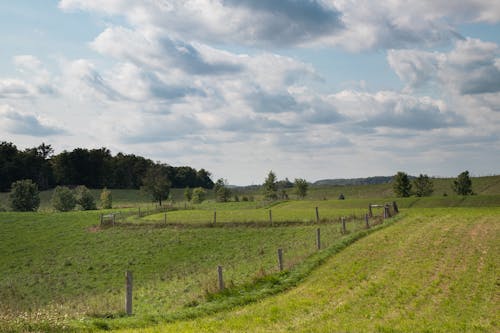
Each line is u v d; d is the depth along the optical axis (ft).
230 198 387.34
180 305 75.00
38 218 246.06
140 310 81.35
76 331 56.08
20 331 54.13
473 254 98.89
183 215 231.50
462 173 347.56
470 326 55.36
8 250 176.04
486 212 168.25
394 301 68.18
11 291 122.83
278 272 90.84
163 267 138.41
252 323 58.34
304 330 53.06
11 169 558.97
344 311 63.67
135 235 183.93
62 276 137.69
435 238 118.21
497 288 73.92
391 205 187.73
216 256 142.00
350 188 503.20
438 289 74.18
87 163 610.24
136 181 635.66
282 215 208.54
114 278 131.54
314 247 122.21
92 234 195.00
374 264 94.17
